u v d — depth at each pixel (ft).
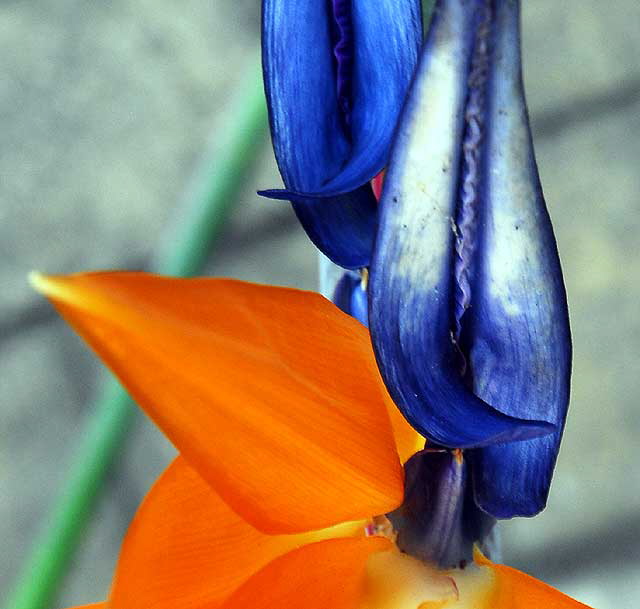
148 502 1.15
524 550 4.29
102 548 4.35
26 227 4.70
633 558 4.29
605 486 4.35
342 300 1.26
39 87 4.90
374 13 1.17
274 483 1.13
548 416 1.16
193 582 1.16
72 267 4.65
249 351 1.12
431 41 1.12
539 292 1.14
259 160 1.86
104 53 4.96
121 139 4.84
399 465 1.14
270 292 1.14
